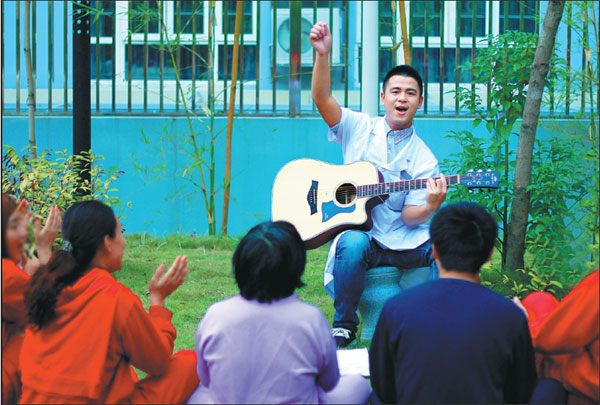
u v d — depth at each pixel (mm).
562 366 2803
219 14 8047
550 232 4617
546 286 4492
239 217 7086
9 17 7727
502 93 5195
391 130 4344
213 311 2592
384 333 2617
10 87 7766
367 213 4137
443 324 2486
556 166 4809
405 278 4246
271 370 2502
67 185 5246
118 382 2727
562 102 5980
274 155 7066
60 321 2656
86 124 5598
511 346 2498
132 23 7902
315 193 4262
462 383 2447
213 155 6707
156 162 7039
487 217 2666
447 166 5430
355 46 8000
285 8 8070
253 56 8125
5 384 2994
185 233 6941
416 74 4324
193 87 7004
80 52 5539
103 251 2783
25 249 3289
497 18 7789
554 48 5266
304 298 4926
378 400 2801
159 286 3006
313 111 7102
